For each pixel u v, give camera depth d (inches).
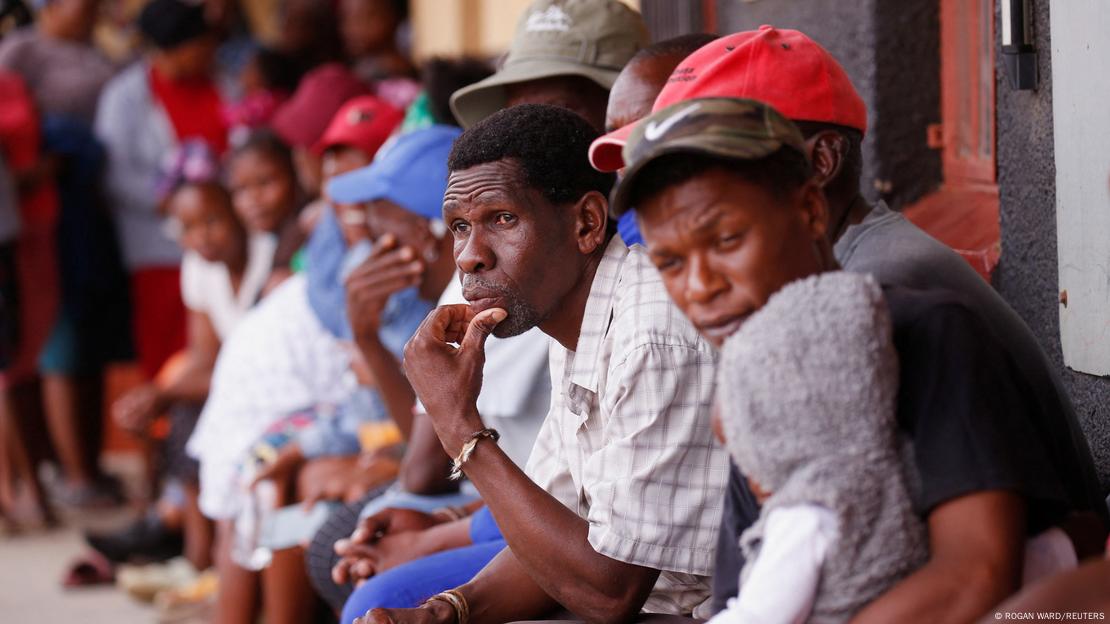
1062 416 249.1
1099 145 289.4
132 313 873.5
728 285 207.9
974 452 199.2
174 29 849.5
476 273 275.9
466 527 353.4
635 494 258.1
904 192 442.9
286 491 490.3
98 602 685.9
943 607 191.8
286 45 877.8
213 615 569.9
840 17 457.4
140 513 842.2
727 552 225.5
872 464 197.9
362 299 416.2
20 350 816.9
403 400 422.6
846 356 197.2
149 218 861.8
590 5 397.7
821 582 199.8
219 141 877.2
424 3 1098.1
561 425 295.0
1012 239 360.2
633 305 269.1
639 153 206.2
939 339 206.1
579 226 277.0
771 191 206.2
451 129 428.1
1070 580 177.9
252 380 528.7
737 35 270.2
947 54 429.7
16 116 794.2
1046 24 329.4
